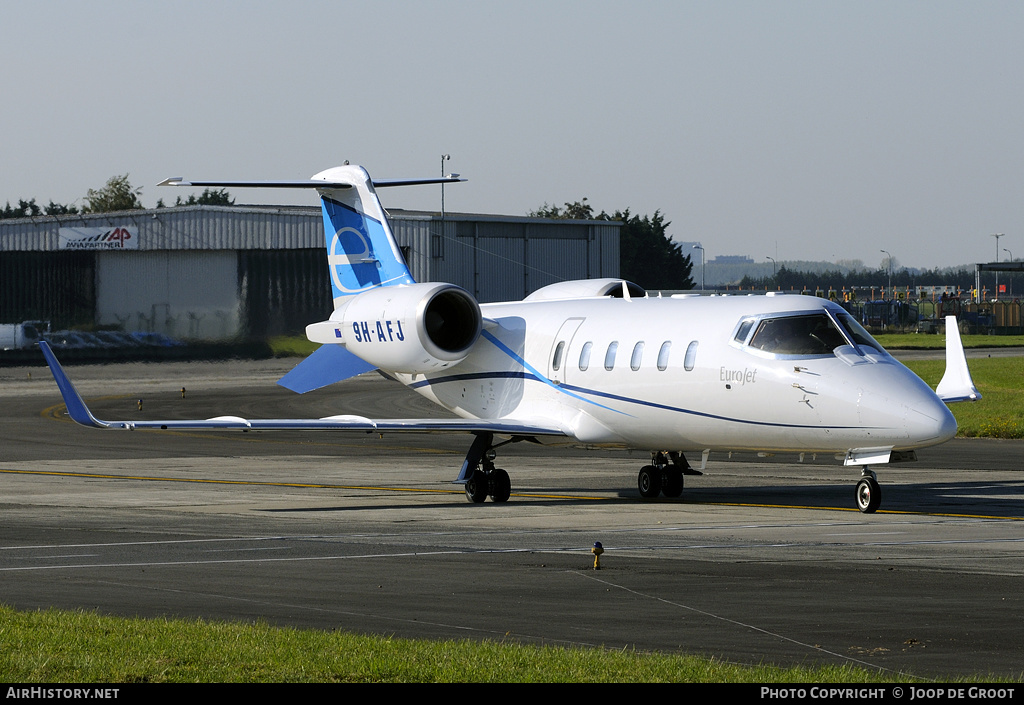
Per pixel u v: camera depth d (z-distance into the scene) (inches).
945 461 4589.1
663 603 1893.5
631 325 3484.3
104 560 2368.4
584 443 3614.7
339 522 3004.4
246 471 4473.4
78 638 1546.5
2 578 2153.1
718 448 3348.9
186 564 2313.0
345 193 4165.8
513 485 3978.8
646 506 3353.8
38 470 4503.0
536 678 1347.2
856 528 2829.7
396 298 3772.1
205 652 1465.3
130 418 6633.9
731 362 3186.5
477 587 2044.8
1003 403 6934.1
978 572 2185.0
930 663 1497.3
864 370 3014.3
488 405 3838.6
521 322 3794.3
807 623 1739.7
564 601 1914.4
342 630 1696.6
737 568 2237.9
